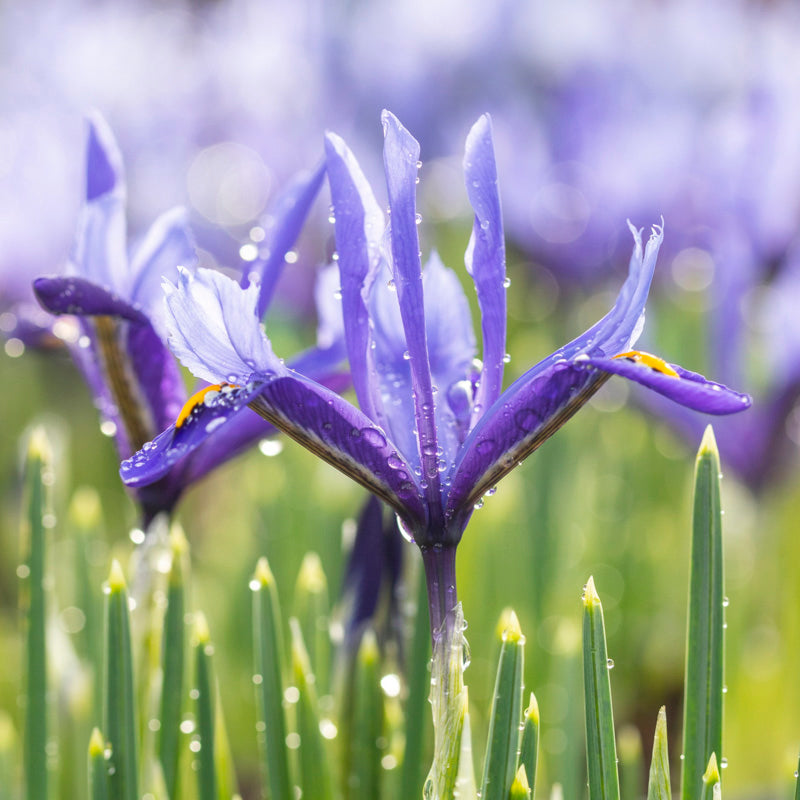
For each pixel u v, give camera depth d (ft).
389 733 1.57
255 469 2.64
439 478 1.40
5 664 2.26
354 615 1.54
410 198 1.39
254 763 2.25
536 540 2.13
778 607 2.34
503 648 1.41
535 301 3.04
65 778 1.66
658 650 2.47
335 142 1.41
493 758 1.41
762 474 2.17
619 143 2.99
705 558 1.44
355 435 1.40
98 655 1.65
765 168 2.45
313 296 2.92
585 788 1.78
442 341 1.45
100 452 2.85
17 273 2.49
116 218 1.52
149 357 1.52
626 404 2.27
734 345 2.32
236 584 2.28
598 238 2.97
